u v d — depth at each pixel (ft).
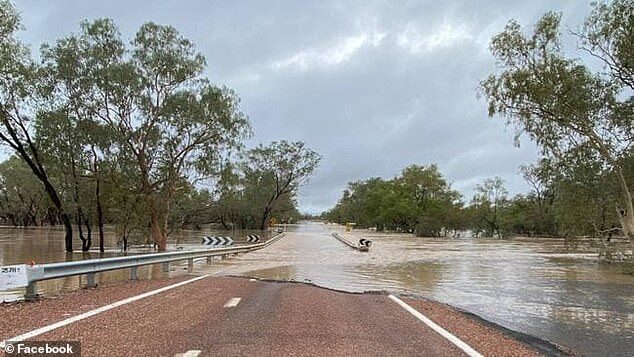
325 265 93.76
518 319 40.91
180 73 125.29
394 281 68.74
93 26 121.70
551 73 107.96
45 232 265.95
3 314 32.24
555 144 114.83
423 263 102.32
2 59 108.88
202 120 126.11
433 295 55.26
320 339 27.02
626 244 123.24
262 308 37.45
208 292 46.06
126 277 65.41
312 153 323.37
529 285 66.44
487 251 153.38
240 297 43.24
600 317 42.06
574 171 114.42
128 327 28.53
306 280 67.26
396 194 372.79
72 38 122.01
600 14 106.22
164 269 68.49
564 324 38.73
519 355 25.57
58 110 121.39
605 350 29.94
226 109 128.06
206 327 29.30
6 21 109.09
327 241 205.05
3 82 112.68
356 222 522.47
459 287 63.16
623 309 46.52
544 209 294.25
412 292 56.44
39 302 37.70
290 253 129.08
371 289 58.39
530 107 111.96
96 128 121.90
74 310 34.12
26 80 115.14
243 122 132.87
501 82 111.86
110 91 121.60
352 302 42.96
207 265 88.99
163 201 130.11
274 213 384.68
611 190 112.37
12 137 123.24
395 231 388.57
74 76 121.49
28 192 307.37
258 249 145.07
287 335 27.84
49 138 122.21
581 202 117.08
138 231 135.44
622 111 109.60
